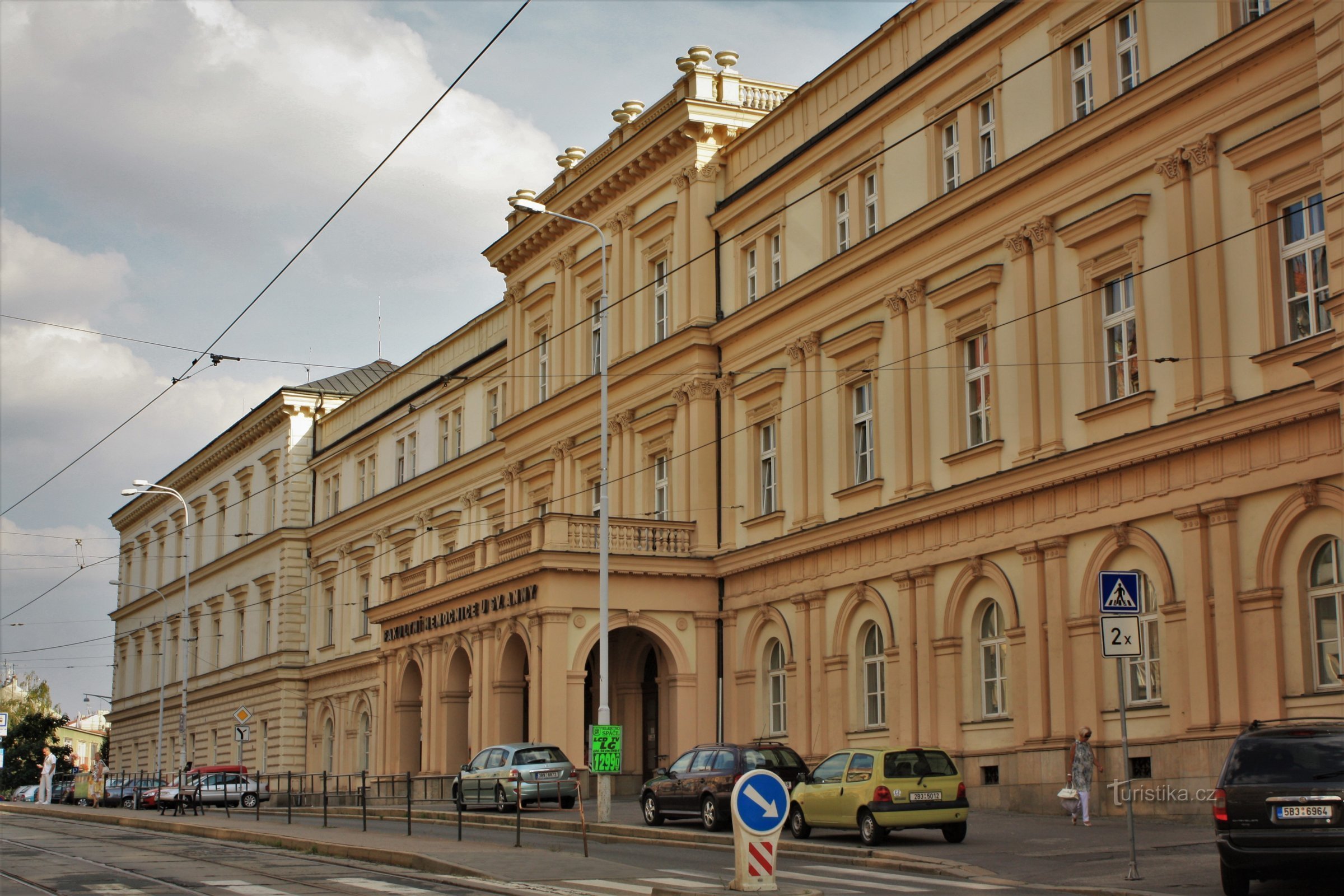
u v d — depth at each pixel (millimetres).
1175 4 26172
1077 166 28047
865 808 23047
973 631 30484
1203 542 24688
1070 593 27734
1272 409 23391
